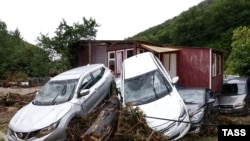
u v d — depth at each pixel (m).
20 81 28.83
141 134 8.01
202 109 10.63
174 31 53.81
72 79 10.03
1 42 54.31
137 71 10.90
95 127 7.98
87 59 21.09
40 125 8.30
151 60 11.41
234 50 23.00
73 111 8.95
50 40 23.56
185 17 55.47
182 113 9.02
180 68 19.53
